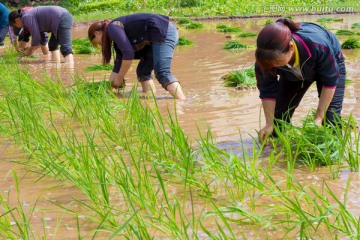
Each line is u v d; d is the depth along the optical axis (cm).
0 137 695
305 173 521
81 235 416
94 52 1462
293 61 528
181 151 530
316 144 554
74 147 555
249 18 2305
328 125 573
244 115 752
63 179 533
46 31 1309
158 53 873
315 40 528
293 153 573
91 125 728
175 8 2638
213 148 532
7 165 589
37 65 1308
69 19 1300
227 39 1612
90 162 524
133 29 864
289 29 521
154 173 534
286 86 602
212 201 457
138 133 623
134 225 410
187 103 850
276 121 600
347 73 1011
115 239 404
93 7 2772
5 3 2898
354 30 1672
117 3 2773
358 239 360
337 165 538
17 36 1378
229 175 487
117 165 502
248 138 641
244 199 465
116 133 647
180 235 394
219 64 1188
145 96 911
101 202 468
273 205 438
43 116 791
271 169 530
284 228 407
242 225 417
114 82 899
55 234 418
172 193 487
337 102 592
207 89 945
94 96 764
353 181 493
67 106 816
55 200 488
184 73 1105
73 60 1349
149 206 427
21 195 503
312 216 400
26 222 408
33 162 591
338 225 386
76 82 836
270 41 489
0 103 793
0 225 405
